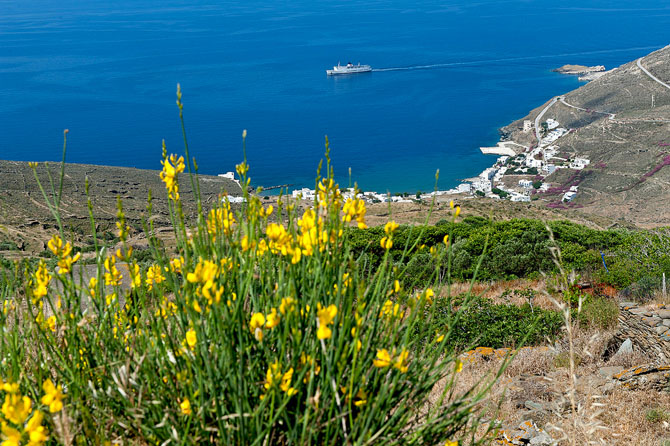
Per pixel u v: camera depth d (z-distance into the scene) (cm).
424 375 204
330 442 177
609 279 1384
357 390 179
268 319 165
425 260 1201
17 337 199
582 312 1005
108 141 19562
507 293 1388
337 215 200
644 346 827
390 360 173
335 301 194
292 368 170
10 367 196
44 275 196
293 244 191
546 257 1727
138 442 180
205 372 177
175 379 186
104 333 200
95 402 177
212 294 157
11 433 128
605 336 907
